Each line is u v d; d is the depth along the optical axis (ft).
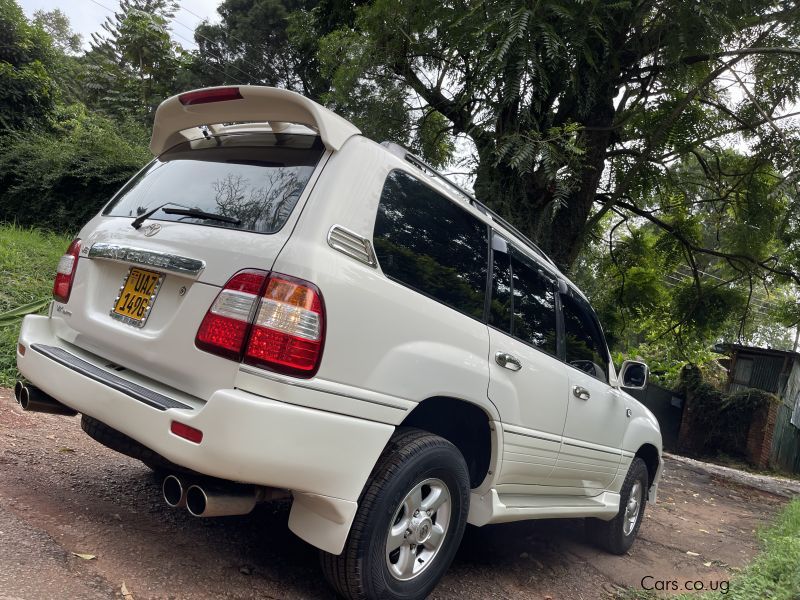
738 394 59.11
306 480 7.77
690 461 48.96
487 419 10.73
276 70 77.30
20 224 42.50
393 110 33.53
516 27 25.14
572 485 13.97
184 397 8.16
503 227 12.30
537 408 11.81
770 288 45.09
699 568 16.63
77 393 8.84
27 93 51.24
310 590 9.41
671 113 35.40
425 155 36.14
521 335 11.85
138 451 9.46
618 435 15.49
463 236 10.68
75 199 42.47
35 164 43.21
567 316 13.91
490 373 10.46
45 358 9.55
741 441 58.54
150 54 82.17
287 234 8.14
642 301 45.09
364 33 33.83
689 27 29.01
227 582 8.98
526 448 11.59
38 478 11.25
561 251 33.30
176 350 8.31
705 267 54.13
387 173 9.29
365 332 8.32
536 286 12.73
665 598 13.42
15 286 22.68
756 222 38.96
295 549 10.83
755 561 16.81
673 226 43.83
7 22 55.98
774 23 31.81
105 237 10.05
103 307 9.69
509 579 12.64
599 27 27.63
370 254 8.68
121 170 41.47
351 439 8.07
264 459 7.39
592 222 35.19
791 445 66.23
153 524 10.43
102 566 8.48
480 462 11.09
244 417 7.32
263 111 9.45
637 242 45.24
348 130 9.09
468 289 10.51
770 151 36.32
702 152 41.81
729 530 23.06
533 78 26.43
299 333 7.66
